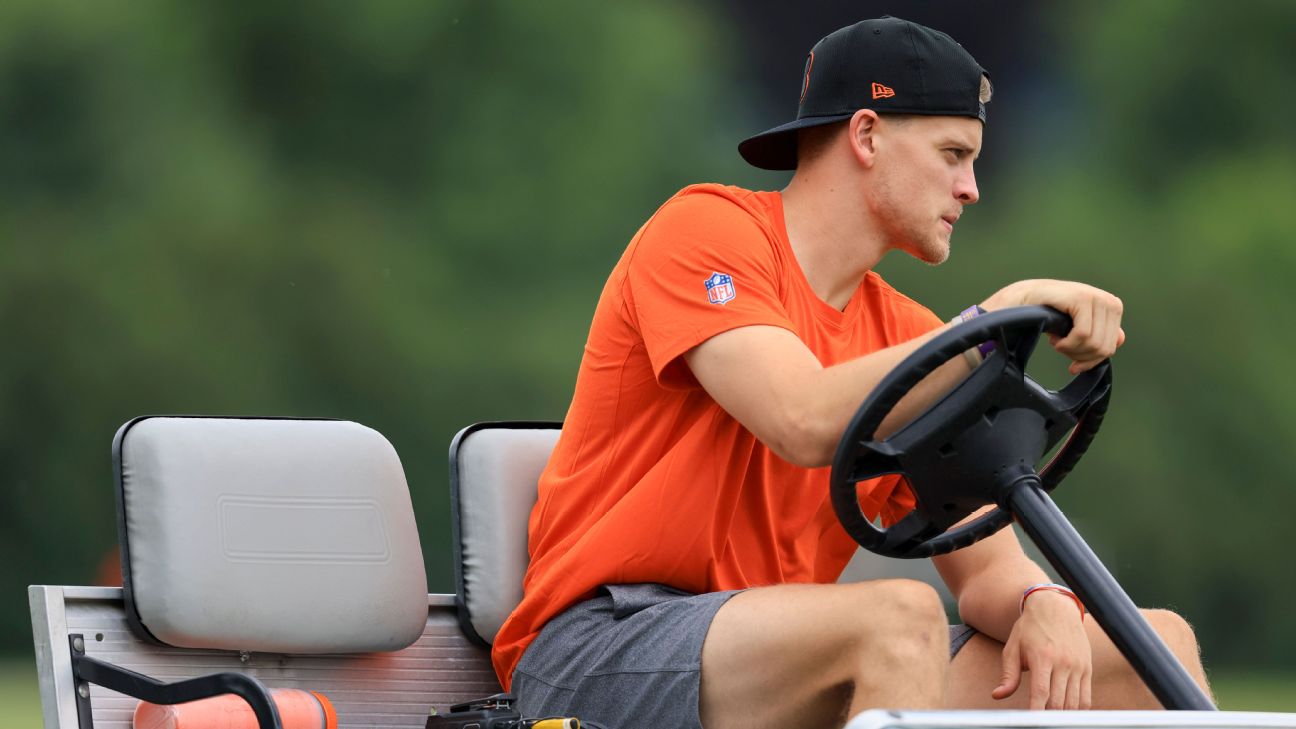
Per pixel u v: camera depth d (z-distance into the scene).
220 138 73.12
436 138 77.44
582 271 76.75
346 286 72.31
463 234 75.94
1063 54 91.81
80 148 70.38
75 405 68.06
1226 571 74.56
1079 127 87.44
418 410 71.69
